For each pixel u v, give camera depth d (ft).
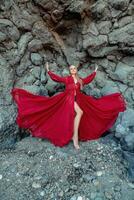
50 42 19.42
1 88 17.28
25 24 18.42
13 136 16.55
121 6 18.45
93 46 19.40
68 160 15.14
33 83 18.95
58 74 19.72
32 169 14.60
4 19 17.83
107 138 17.38
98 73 20.01
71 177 14.08
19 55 18.45
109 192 13.20
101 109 17.52
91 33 19.31
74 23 19.26
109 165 14.94
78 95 16.97
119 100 17.83
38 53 19.42
